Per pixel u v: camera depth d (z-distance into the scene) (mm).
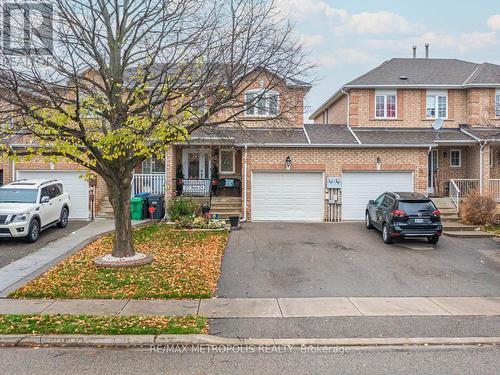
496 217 18719
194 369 6227
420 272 11945
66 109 11398
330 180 20219
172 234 16734
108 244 14938
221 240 15734
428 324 8070
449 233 16906
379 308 8977
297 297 9703
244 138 20547
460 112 23891
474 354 6852
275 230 17922
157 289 9961
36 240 15594
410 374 6086
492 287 10617
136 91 10859
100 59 11031
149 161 24562
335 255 13797
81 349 6980
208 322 8086
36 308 8734
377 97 23812
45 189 16922
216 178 23562
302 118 23000
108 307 8820
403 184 20453
